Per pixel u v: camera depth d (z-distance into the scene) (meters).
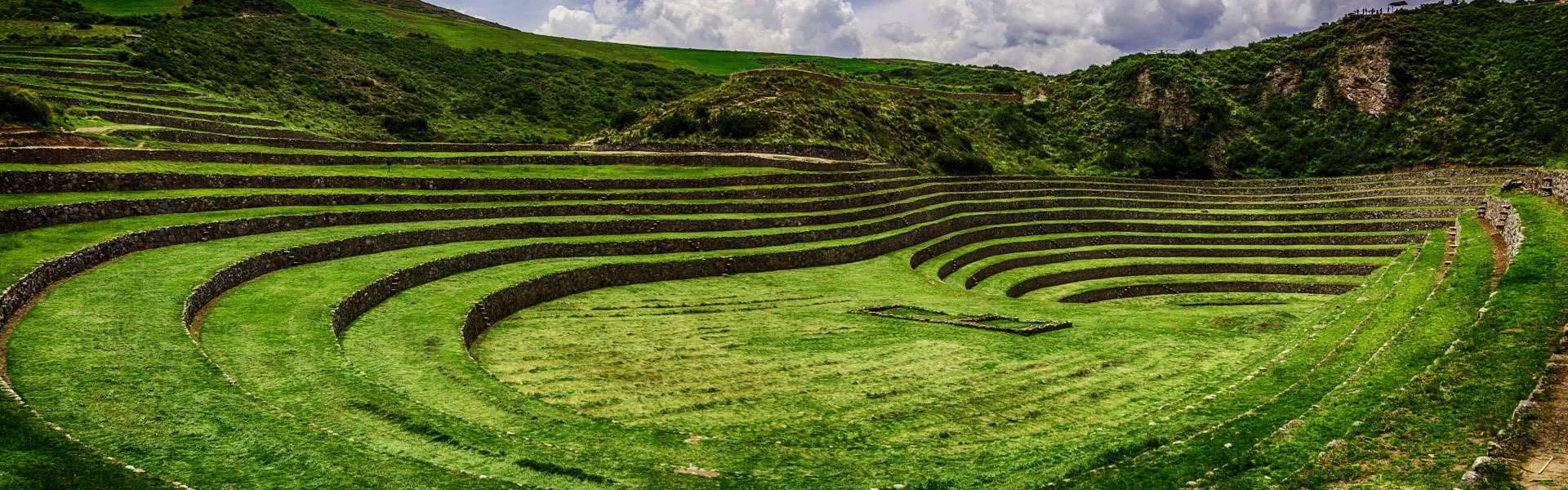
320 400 20.58
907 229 61.38
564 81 121.81
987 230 66.19
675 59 160.50
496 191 55.06
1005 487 17.53
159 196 40.78
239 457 16.22
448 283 37.44
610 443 19.94
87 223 35.81
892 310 39.53
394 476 16.06
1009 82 127.25
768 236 53.75
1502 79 89.25
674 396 25.58
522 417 21.34
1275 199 78.44
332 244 38.44
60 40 83.69
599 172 64.12
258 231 40.31
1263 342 32.16
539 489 16.44
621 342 32.41
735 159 70.81
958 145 90.88
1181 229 68.88
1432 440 15.53
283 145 59.75
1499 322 22.11
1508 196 44.62
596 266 43.56
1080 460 18.97
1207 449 17.61
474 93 109.94
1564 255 27.70
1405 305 30.22
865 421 23.45
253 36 104.94
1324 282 55.47
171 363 21.16
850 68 150.25
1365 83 94.56
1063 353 31.33
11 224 32.78
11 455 14.22
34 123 50.16
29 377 19.39
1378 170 83.19
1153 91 100.44
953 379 27.91
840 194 65.12
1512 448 14.40
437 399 22.31
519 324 35.03
